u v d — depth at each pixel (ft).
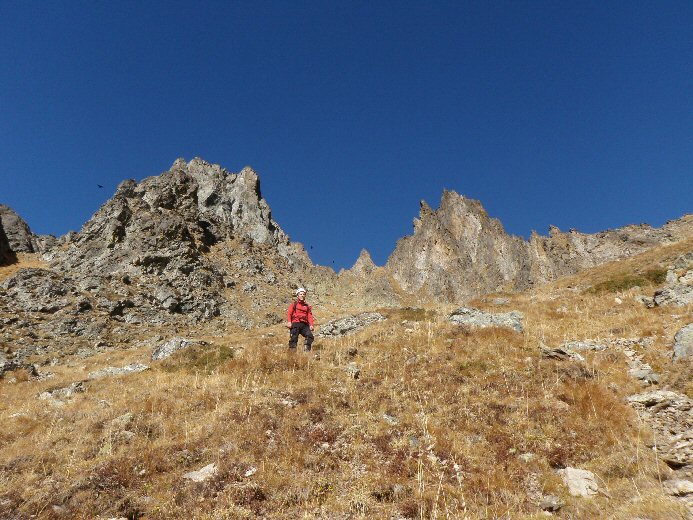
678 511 19.49
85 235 262.88
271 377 44.01
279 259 379.14
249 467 26.81
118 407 39.68
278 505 22.97
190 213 317.83
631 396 33.99
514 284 572.10
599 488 23.63
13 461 30.35
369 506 22.65
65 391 53.01
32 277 193.47
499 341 49.44
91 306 181.47
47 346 144.97
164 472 28.02
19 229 296.30
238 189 442.50
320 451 28.68
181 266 242.99
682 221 371.76
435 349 48.62
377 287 570.87
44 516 23.09
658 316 54.54
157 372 55.42
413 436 30.35
